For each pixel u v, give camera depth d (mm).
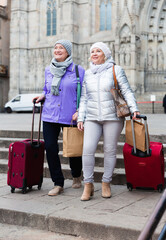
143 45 32625
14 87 37594
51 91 5852
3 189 6227
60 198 5531
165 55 32656
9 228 4762
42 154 6137
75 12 34656
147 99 30891
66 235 4461
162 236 2041
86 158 5457
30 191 6055
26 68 37594
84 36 34844
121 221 4309
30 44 37500
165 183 6152
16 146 5934
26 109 32188
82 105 5723
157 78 32594
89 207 4969
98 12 34375
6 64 40750
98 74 5574
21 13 37281
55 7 35969
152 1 32406
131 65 31438
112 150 5547
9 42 40906
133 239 4035
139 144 5566
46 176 7273
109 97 5492
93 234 4289
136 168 5730
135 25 31516
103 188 5582
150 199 5379
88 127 5566
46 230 4629
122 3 32156
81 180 6883
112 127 5500
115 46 32094
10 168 5973
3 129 9883
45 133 5863
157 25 32625
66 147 5688
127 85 5520
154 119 16484
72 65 6000
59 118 5797
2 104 39969
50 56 36344
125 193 5797
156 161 5594
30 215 4754
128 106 5477
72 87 5852
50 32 36500
